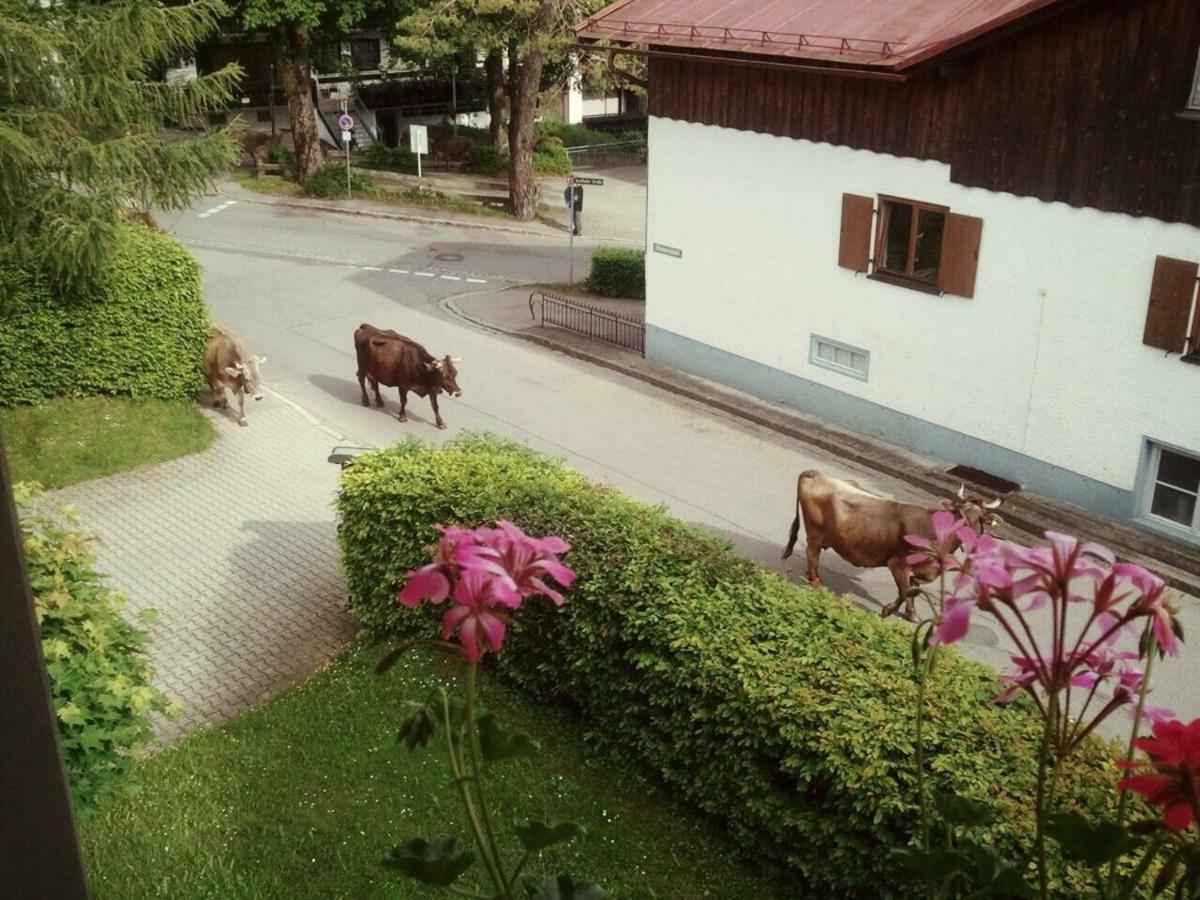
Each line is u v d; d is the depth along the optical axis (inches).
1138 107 547.8
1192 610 545.0
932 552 114.4
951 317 659.4
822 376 741.9
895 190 663.8
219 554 556.1
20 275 650.8
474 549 90.0
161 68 1219.2
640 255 1071.6
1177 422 576.4
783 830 323.0
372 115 1871.3
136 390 700.7
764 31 695.7
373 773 372.2
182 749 388.2
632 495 653.9
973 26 610.5
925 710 307.7
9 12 655.1
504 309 994.1
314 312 976.3
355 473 455.2
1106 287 585.9
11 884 79.1
